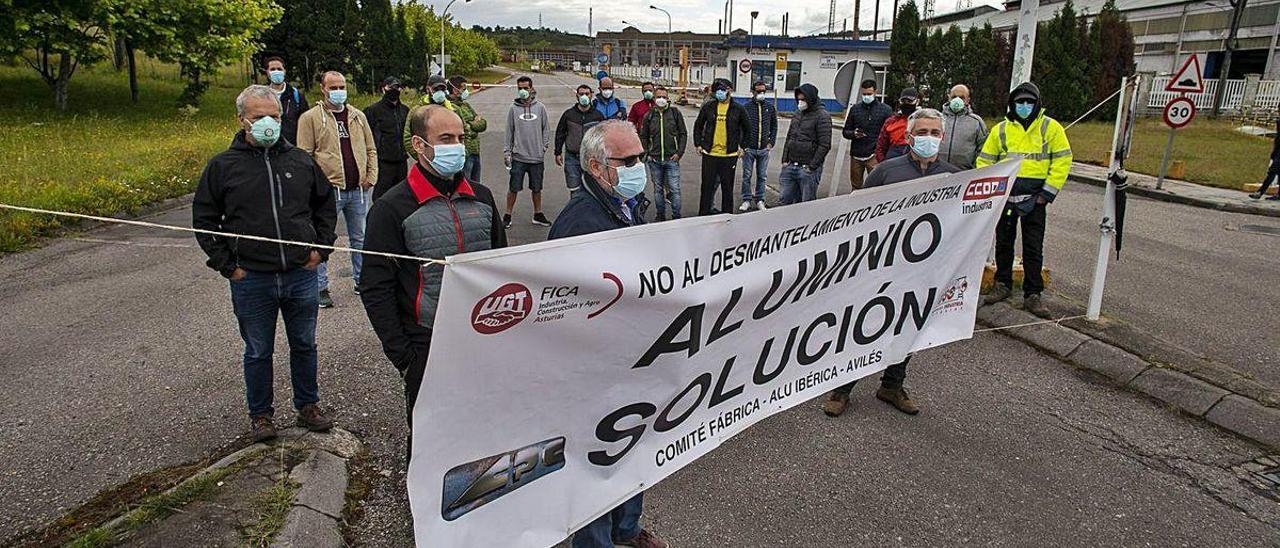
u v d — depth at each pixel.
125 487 3.27
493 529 2.23
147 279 6.76
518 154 9.03
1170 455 3.92
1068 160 5.58
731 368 2.85
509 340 2.12
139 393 4.31
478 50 89.19
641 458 2.61
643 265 2.39
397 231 2.73
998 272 6.21
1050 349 5.27
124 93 23.72
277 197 3.44
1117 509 3.43
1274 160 12.13
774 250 2.87
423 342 2.81
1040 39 29.03
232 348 5.07
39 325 5.47
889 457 3.86
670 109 9.34
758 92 10.32
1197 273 7.51
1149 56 32.91
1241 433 4.12
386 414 4.13
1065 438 4.09
